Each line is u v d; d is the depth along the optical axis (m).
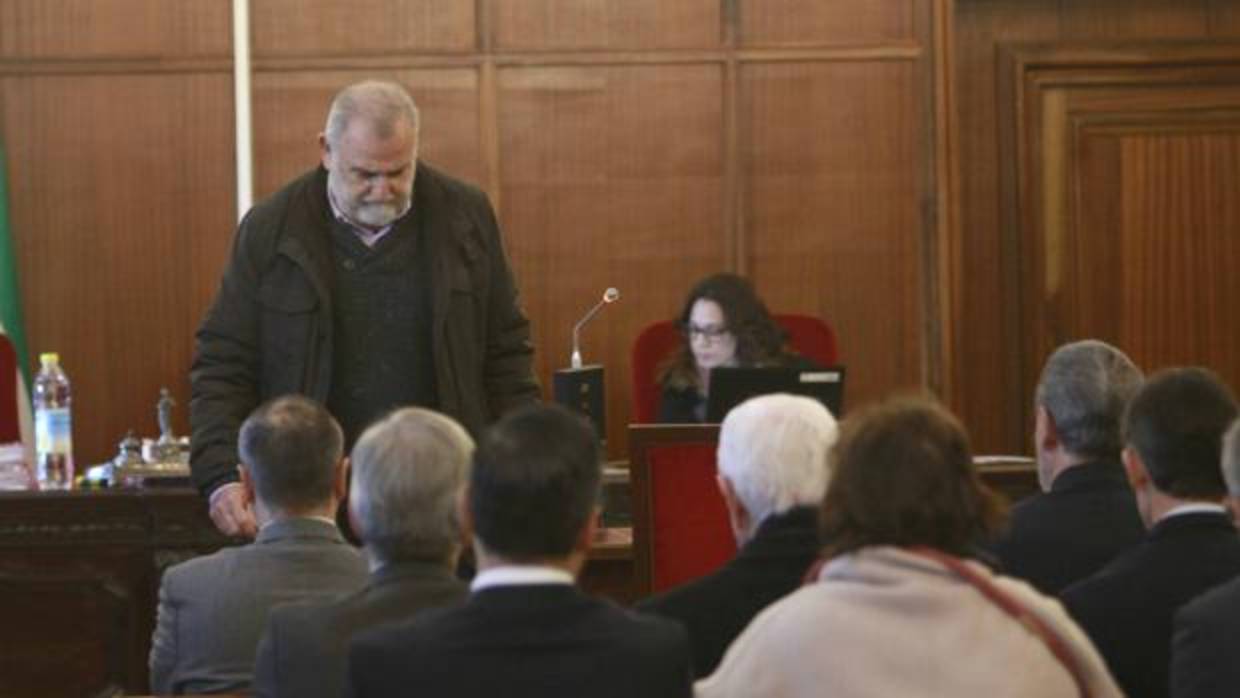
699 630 6.55
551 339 15.53
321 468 7.71
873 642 5.40
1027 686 5.36
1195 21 16.59
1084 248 16.67
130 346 15.42
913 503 5.52
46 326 15.38
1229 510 6.83
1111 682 5.49
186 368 15.44
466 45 15.52
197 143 15.45
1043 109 16.67
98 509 11.93
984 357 16.64
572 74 15.55
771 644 5.46
